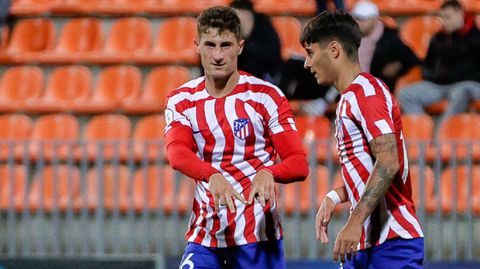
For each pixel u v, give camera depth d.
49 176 32.94
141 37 39.16
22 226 32.16
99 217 31.34
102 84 37.31
